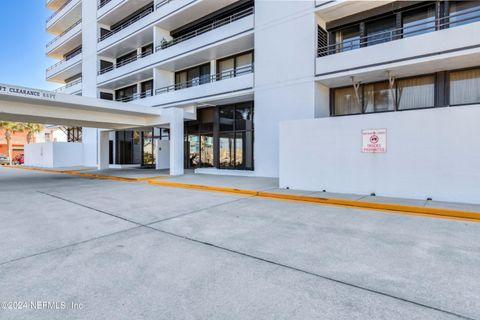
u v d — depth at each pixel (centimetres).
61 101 1225
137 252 426
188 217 647
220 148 1859
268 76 1448
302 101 1327
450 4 1080
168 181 1308
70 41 3023
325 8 1255
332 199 801
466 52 970
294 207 751
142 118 1733
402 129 811
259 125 1487
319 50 1322
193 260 394
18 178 1605
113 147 2581
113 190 1100
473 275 340
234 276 343
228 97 1630
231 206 770
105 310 272
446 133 748
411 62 1061
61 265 379
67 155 2612
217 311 269
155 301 288
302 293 302
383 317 258
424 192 779
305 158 994
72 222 609
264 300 288
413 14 1167
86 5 2722
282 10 1398
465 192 723
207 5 1753
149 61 2067
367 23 1287
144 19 2086
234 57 1789
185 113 1762
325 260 390
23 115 1301
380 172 848
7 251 433
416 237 486
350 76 1216
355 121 892
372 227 552
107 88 2642
